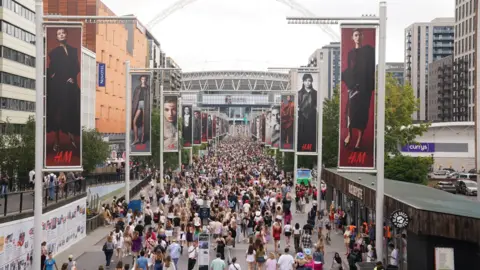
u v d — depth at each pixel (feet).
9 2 223.10
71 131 83.51
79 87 83.46
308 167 241.96
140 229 106.63
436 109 570.46
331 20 88.89
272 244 120.57
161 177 195.31
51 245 105.50
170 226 110.52
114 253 109.60
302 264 80.59
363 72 87.30
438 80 561.43
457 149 317.83
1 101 218.18
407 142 244.01
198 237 93.97
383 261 92.38
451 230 68.85
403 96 227.20
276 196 154.10
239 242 123.65
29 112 246.47
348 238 105.40
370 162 87.20
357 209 122.72
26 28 241.14
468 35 383.24
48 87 83.25
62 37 83.15
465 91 423.23
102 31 327.26
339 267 89.66
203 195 148.56
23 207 93.35
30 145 155.94
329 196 166.61
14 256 85.46
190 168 302.45
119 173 233.14
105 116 337.72
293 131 177.99
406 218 74.08
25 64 241.14
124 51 383.45
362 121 87.25
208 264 89.25
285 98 178.29
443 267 70.85
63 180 138.41
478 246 71.77
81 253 110.83
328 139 224.12
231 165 316.19
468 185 210.18
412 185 117.39
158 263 79.56
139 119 151.53
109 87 346.33
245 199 145.07
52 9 304.91
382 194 86.84
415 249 75.56
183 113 236.63
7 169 154.20
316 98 151.12
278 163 277.44
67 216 116.88
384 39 87.66
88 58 292.20
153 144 262.26
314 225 137.59
